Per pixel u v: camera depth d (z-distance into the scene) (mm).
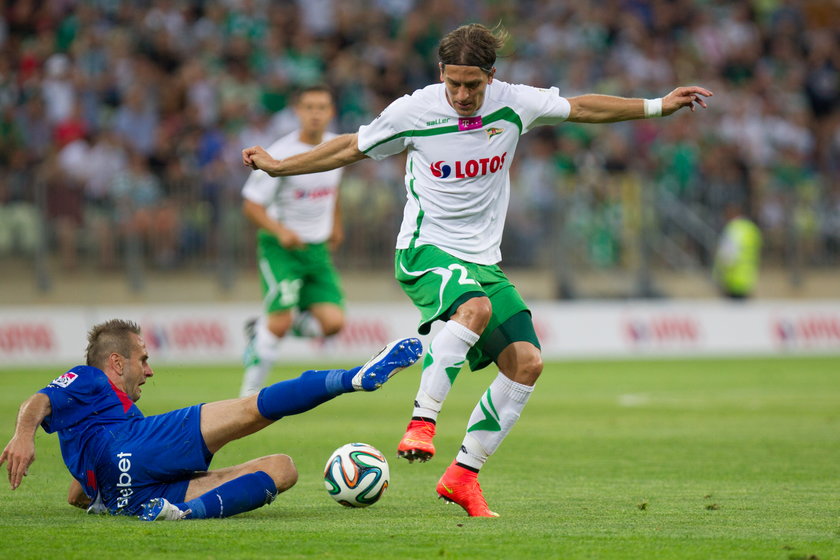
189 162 71875
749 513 19359
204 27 80812
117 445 18031
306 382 17672
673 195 76250
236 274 67625
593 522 18297
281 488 18562
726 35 96875
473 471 19344
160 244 66125
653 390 50438
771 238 78625
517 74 85688
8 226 63688
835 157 91500
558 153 78875
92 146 72250
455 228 19984
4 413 38719
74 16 77625
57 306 64438
